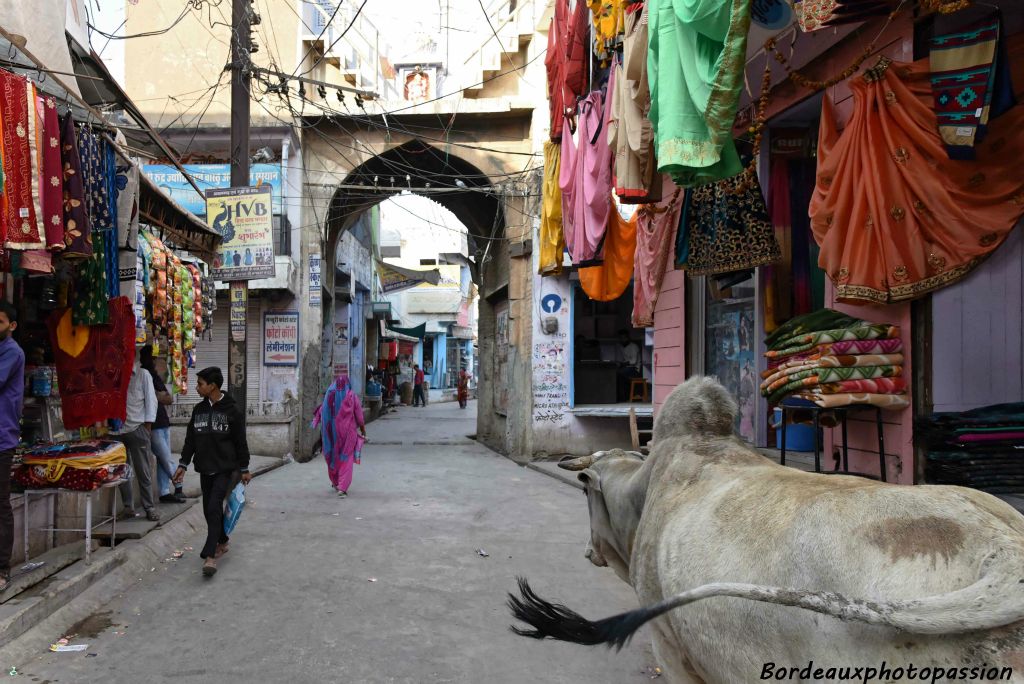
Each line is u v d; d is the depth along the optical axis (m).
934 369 3.94
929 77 3.90
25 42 3.93
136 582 5.16
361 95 11.15
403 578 5.34
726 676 1.63
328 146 13.23
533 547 6.35
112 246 5.64
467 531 6.97
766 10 4.10
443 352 39.06
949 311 3.96
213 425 5.57
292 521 7.36
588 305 14.28
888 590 1.29
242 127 10.22
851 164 4.19
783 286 5.87
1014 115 3.70
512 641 4.12
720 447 2.18
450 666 3.75
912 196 3.96
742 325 6.61
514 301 12.77
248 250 9.96
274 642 4.04
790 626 1.46
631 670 3.75
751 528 1.66
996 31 3.56
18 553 4.77
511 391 12.73
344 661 3.79
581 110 7.12
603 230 6.87
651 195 5.36
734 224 5.65
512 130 13.38
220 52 12.79
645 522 2.22
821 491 1.60
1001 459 3.50
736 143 6.00
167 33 12.77
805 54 4.82
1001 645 1.16
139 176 6.24
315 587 5.09
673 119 3.94
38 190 4.05
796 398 4.25
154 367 7.42
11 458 4.16
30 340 5.70
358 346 21.92
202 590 5.00
